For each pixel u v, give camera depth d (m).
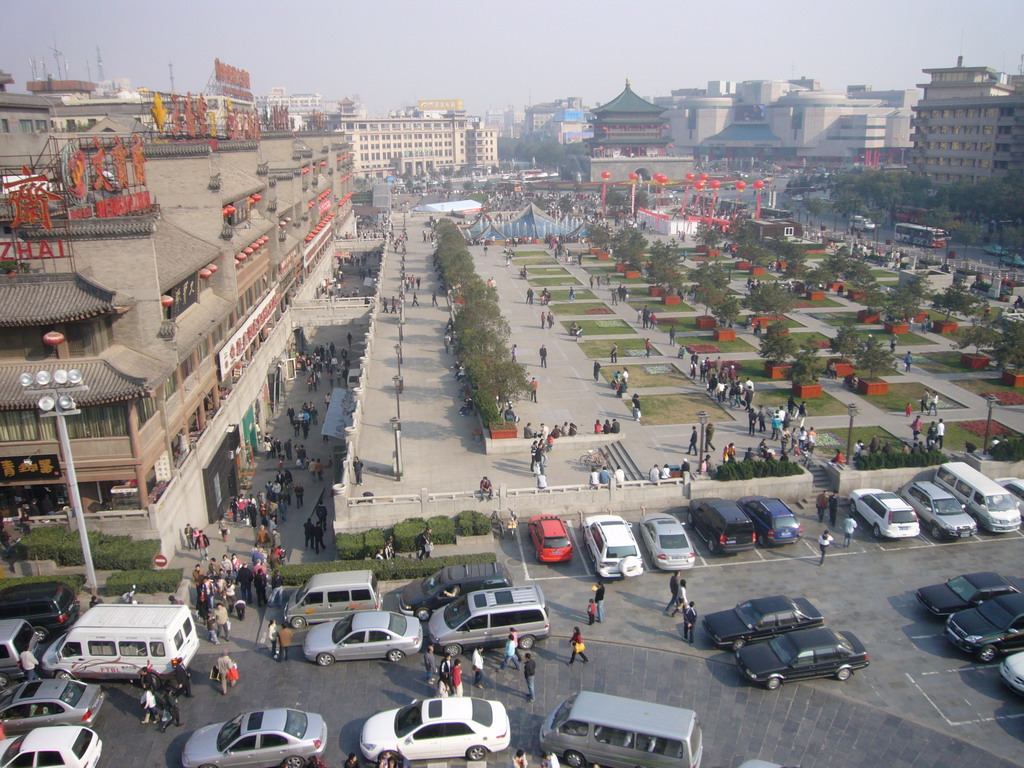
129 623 32.94
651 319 88.75
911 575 40.97
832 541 44.50
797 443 54.12
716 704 31.34
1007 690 32.09
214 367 56.72
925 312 90.69
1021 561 42.22
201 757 27.44
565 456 54.81
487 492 46.94
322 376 82.19
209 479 51.19
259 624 37.69
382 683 32.91
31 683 30.45
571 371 72.75
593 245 139.25
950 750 28.77
